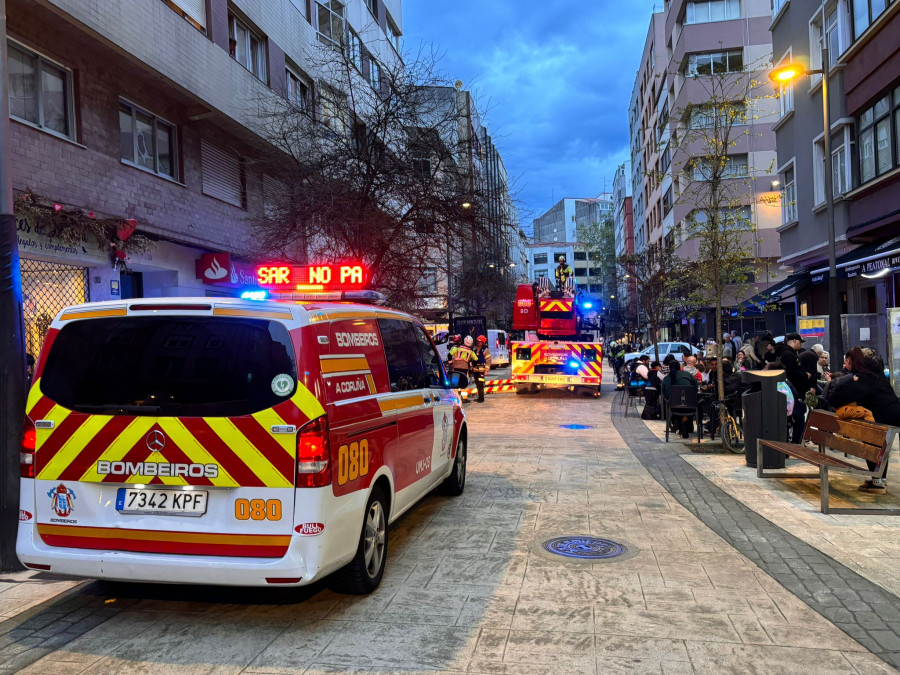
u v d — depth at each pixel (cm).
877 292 1642
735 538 565
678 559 511
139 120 1326
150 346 398
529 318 2403
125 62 1216
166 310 400
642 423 1412
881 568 488
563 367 2080
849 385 750
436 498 719
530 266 12238
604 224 8700
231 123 1544
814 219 1867
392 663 350
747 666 342
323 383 392
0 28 518
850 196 1625
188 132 1462
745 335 2948
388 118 1548
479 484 792
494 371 3931
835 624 392
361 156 1530
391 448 484
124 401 391
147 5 1235
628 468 885
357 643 373
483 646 368
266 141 1638
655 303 2922
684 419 1175
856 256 1513
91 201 1159
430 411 602
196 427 380
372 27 2653
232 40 1630
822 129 1795
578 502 698
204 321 398
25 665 352
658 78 5053
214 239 1545
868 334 1473
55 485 394
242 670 345
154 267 1370
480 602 430
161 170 1393
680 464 911
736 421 1072
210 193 1555
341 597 441
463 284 2834
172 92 1364
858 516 633
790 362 1034
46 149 1064
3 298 502
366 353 473
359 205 1468
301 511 370
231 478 375
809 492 736
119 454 386
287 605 429
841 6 1658
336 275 745
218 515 376
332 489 384
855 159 1642
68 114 1135
